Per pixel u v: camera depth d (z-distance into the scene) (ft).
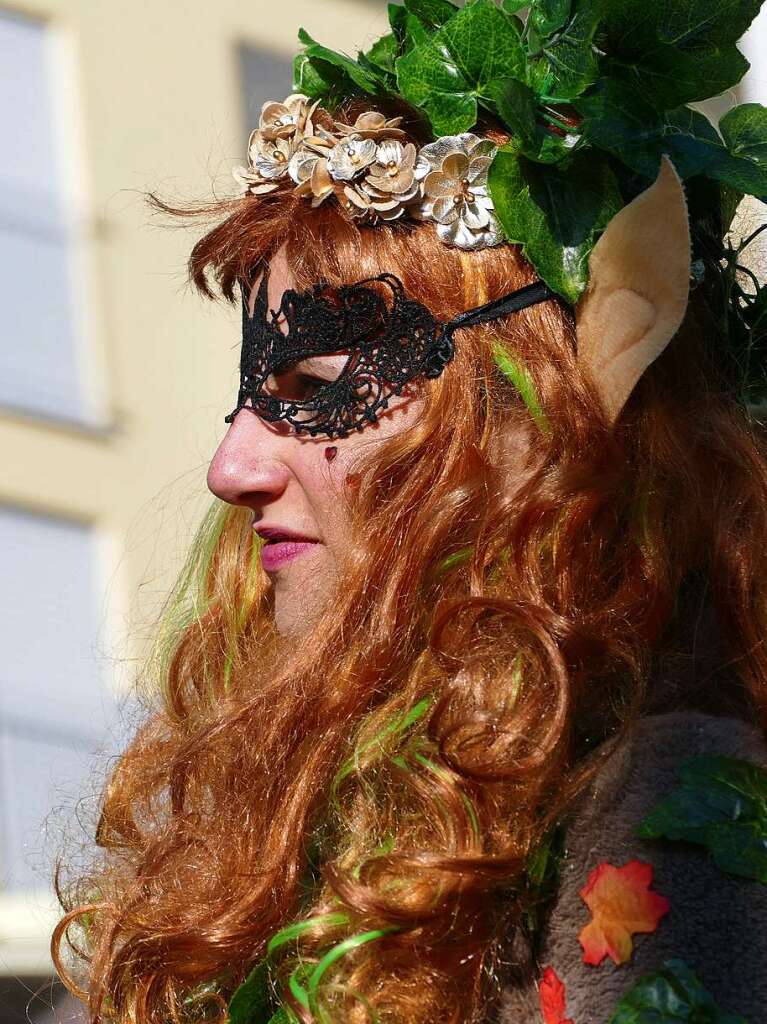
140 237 29.73
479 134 7.87
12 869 22.53
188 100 30.01
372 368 7.63
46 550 28.22
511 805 6.63
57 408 28.89
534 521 7.21
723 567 7.17
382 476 7.52
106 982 7.99
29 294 28.91
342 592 7.53
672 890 5.77
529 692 6.82
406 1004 6.41
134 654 14.26
